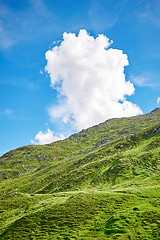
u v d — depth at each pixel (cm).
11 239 3669
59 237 3275
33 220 4225
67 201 4847
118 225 3050
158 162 7019
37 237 3478
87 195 4953
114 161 9262
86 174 9012
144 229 2758
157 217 2973
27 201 6656
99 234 3016
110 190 5731
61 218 3969
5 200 6994
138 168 7206
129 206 3794
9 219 5197
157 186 4775
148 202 3756
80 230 3338
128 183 6184
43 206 5197
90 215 3822
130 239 2608
